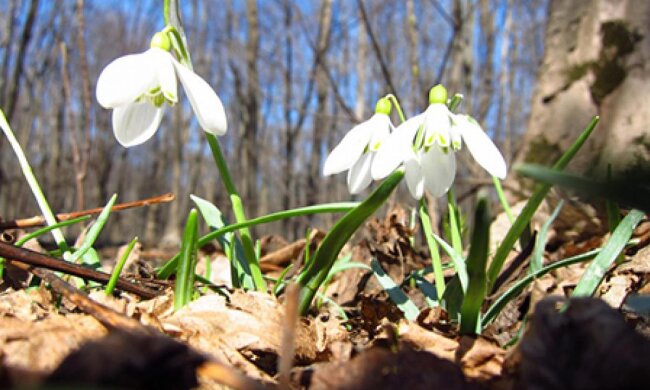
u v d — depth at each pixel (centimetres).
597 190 9
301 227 125
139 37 191
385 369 11
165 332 14
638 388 9
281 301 17
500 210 40
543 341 10
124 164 224
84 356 9
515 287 15
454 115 15
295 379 12
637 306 11
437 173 16
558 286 19
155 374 9
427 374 11
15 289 18
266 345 14
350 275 27
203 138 197
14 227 19
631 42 34
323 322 16
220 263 37
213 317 15
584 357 9
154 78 15
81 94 180
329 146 157
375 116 16
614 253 13
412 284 24
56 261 14
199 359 9
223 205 178
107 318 11
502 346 14
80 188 47
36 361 11
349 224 14
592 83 36
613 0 36
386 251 25
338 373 11
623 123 34
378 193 13
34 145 208
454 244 17
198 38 183
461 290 15
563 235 32
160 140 238
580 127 36
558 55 39
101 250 65
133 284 16
